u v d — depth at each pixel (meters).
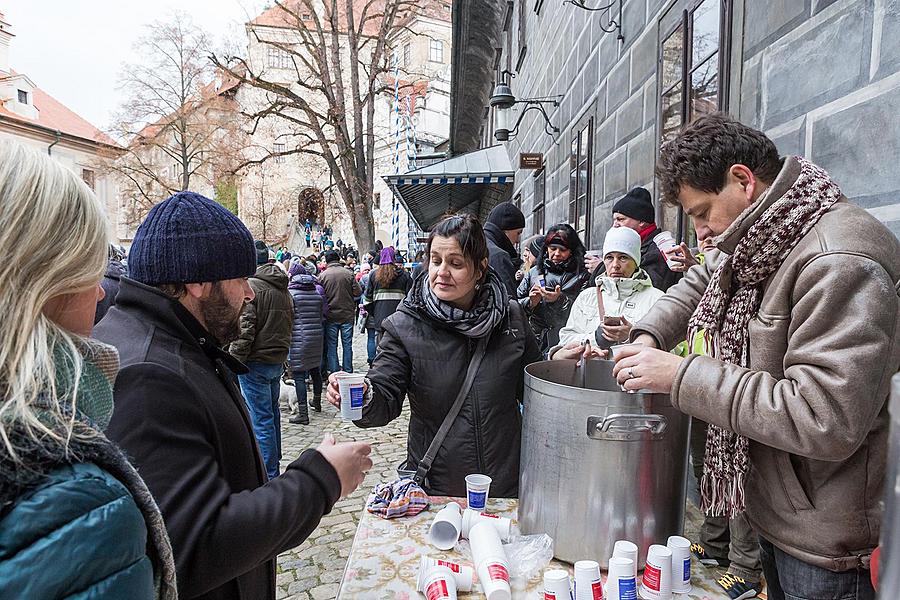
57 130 36.38
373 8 24.91
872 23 1.43
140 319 1.03
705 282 1.35
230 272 1.08
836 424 0.86
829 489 0.97
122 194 27.31
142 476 0.85
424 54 28.06
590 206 4.46
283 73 26.70
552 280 3.35
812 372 0.89
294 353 4.91
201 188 29.12
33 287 0.56
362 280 9.80
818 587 1.00
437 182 8.78
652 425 1.05
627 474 1.06
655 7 3.03
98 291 0.69
